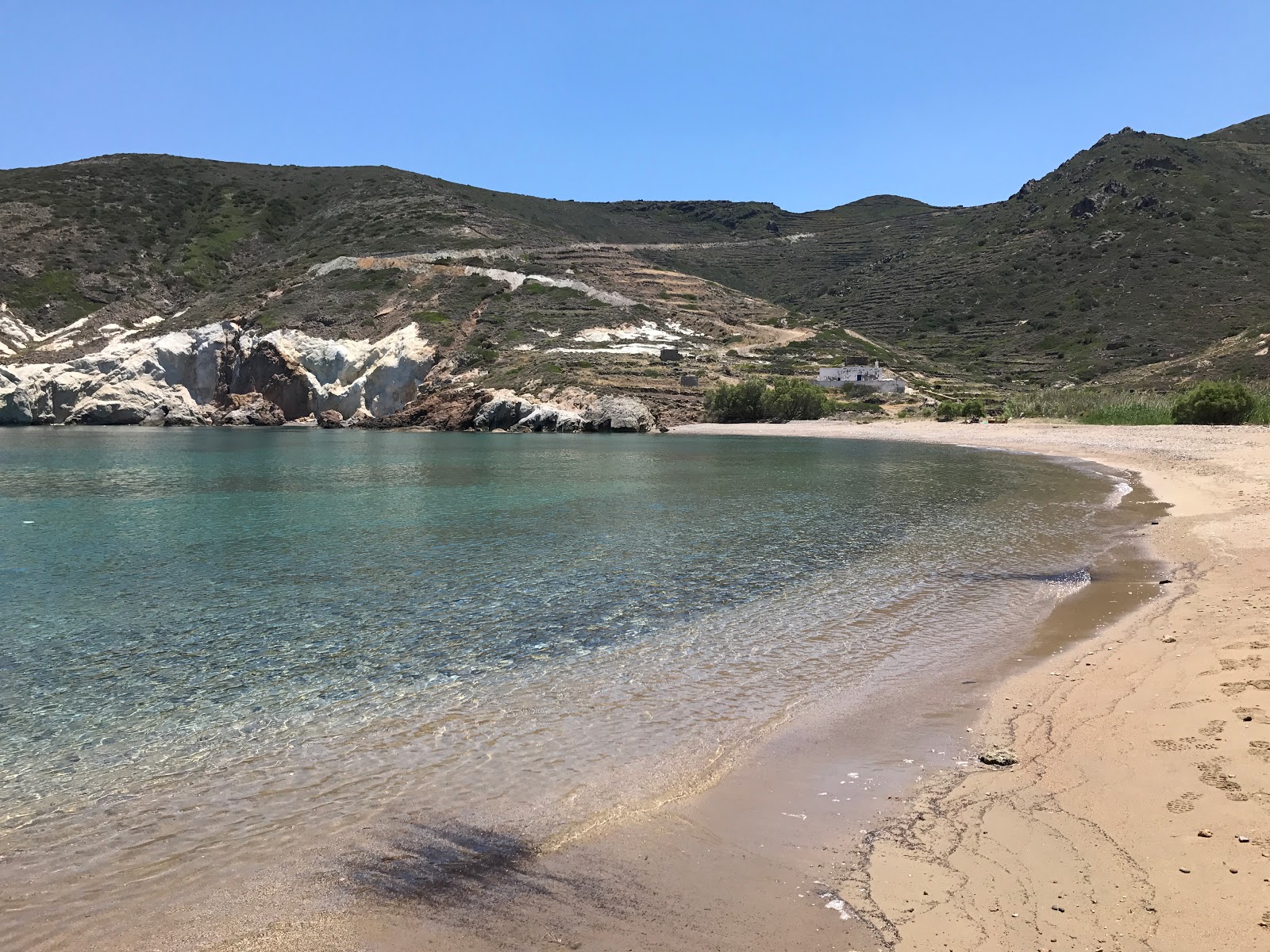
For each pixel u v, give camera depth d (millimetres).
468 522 22984
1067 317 125750
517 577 16234
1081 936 4660
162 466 40719
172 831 6645
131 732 8828
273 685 10281
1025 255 149875
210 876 5930
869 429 66938
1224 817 5773
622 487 31078
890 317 144125
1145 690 8727
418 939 5066
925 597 14258
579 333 99125
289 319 98062
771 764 7664
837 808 6668
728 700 9531
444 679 10453
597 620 13102
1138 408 59344
